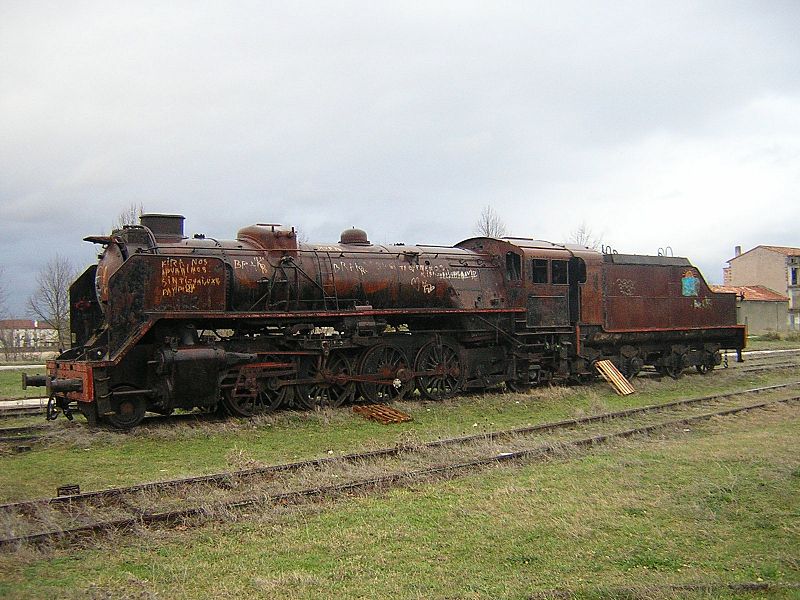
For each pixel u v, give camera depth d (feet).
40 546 22.53
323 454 37.52
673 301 73.82
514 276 62.13
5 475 32.81
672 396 61.62
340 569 21.02
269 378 48.55
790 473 31.14
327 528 24.68
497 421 48.47
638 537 23.80
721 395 57.41
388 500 28.12
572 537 23.70
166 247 45.70
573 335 65.00
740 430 43.70
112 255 45.29
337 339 51.08
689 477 31.14
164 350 43.09
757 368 82.12
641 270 70.85
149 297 42.98
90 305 48.80
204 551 22.50
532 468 33.42
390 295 54.80
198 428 43.37
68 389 41.37
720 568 21.24
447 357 58.18
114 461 35.55
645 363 75.05
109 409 42.27
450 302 58.13
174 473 32.96
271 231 50.60
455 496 28.68
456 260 60.34
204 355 43.75
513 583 20.01
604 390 63.57
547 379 64.54
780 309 200.54
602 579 20.33
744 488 29.04
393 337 55.16
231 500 27.25
